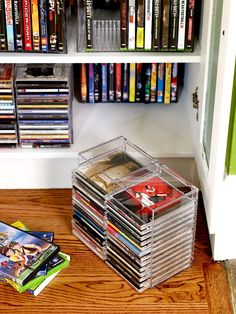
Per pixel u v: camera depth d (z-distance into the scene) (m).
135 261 1.65
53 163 1.99
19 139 1.95
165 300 1.67
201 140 1.78
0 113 1.90
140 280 1.67
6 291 1.68
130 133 2.01
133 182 1.75
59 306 1.65
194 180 2.02
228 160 1.57
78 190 1.78
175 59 1.80
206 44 1.66
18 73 1.90
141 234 1.60
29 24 1.77
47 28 1.77
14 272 1.66
